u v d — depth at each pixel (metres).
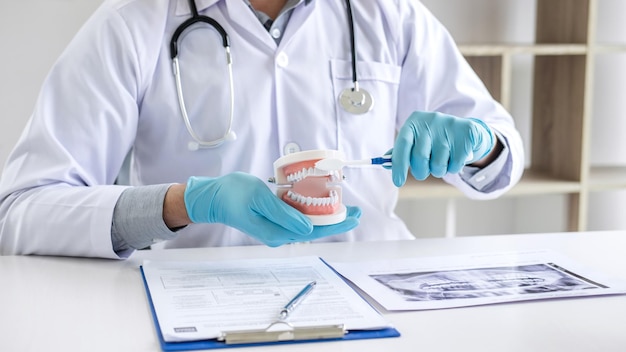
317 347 0.77
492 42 2.51
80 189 1.18
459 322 0.85
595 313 0.88
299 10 1.41
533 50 2.20
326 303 0.89
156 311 0.86
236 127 1.36
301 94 1.39
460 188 1.44
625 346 0.78
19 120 2.23
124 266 1.10
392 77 1.47
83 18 2.22
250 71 1.37
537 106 2.52
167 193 1.13
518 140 1.43
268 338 0.78
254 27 1.37
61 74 1.30
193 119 1.35
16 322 0.85
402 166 1.09
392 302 0.91
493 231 2.66
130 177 1.46
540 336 0.81
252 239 1.39
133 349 0.77
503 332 0.82
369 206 1.43
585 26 2.26
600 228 2.75
